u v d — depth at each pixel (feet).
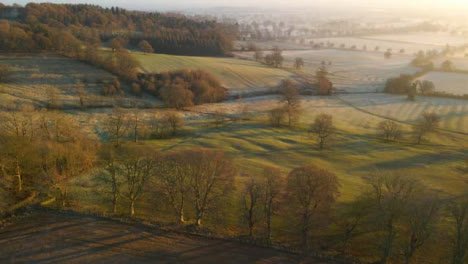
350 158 244.63
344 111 397.80
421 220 111.04
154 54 545.03
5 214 131.64
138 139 260.62
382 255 122.83
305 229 124.67
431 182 202.18
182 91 377.30
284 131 302.04
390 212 115.96
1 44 429.79
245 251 119.24
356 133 308.40
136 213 140.36
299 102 367.66
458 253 109.09
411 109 408.87
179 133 282.97
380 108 412.98
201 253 116.16
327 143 271.90
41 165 151.02
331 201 123.75
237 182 177.17
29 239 117.29
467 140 303.07
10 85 349.41
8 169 151.33
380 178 136.26
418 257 122.72
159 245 118.93
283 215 142.00
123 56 440.04
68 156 158.71
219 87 441.68
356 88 518.37
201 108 383.86
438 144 290.15
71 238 119.24
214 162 137.69
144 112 343.26
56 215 133.59
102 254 111.75
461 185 198.18
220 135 279.49
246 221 137.90
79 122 294.05
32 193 147.43
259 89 478.18
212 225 136.15
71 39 463.83
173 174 137.90
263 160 227.20
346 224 136.77
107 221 131.85
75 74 409.69
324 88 470.80
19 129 204.54
